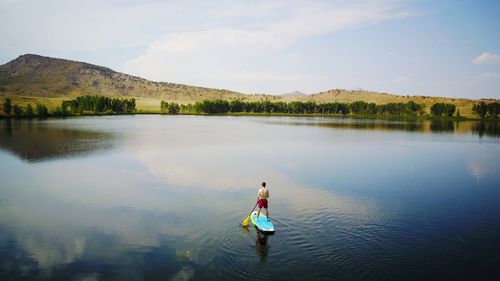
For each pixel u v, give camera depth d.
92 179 39.12
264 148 67.38
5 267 18.92
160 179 39.34
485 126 150.00
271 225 23.70
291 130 112.75
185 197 32.09
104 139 77.44
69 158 52.69
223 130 108.31
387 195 33.50
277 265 18.77
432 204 30.59
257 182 38.41
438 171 46.44
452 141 85.56
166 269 18.48
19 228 24.42
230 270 18.27
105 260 19.62
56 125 114.12
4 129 96.38
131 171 43.62
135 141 75.00
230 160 52.84
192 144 71.69
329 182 38.88
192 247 21.11
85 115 184.38
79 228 24.44
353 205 29.95
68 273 18.25
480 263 19.30
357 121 181.12
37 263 19.33
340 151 64.75
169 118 181.38
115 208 28.81
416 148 71.19
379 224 25.19
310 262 19.14
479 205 30.53
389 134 103.38
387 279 17.45
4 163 48.28
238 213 27.50
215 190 34.69
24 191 33.88
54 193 33.16
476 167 49.78
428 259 19.69
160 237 22.72
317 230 23.84
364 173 44.28
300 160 53.78
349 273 17.97
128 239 22.47
